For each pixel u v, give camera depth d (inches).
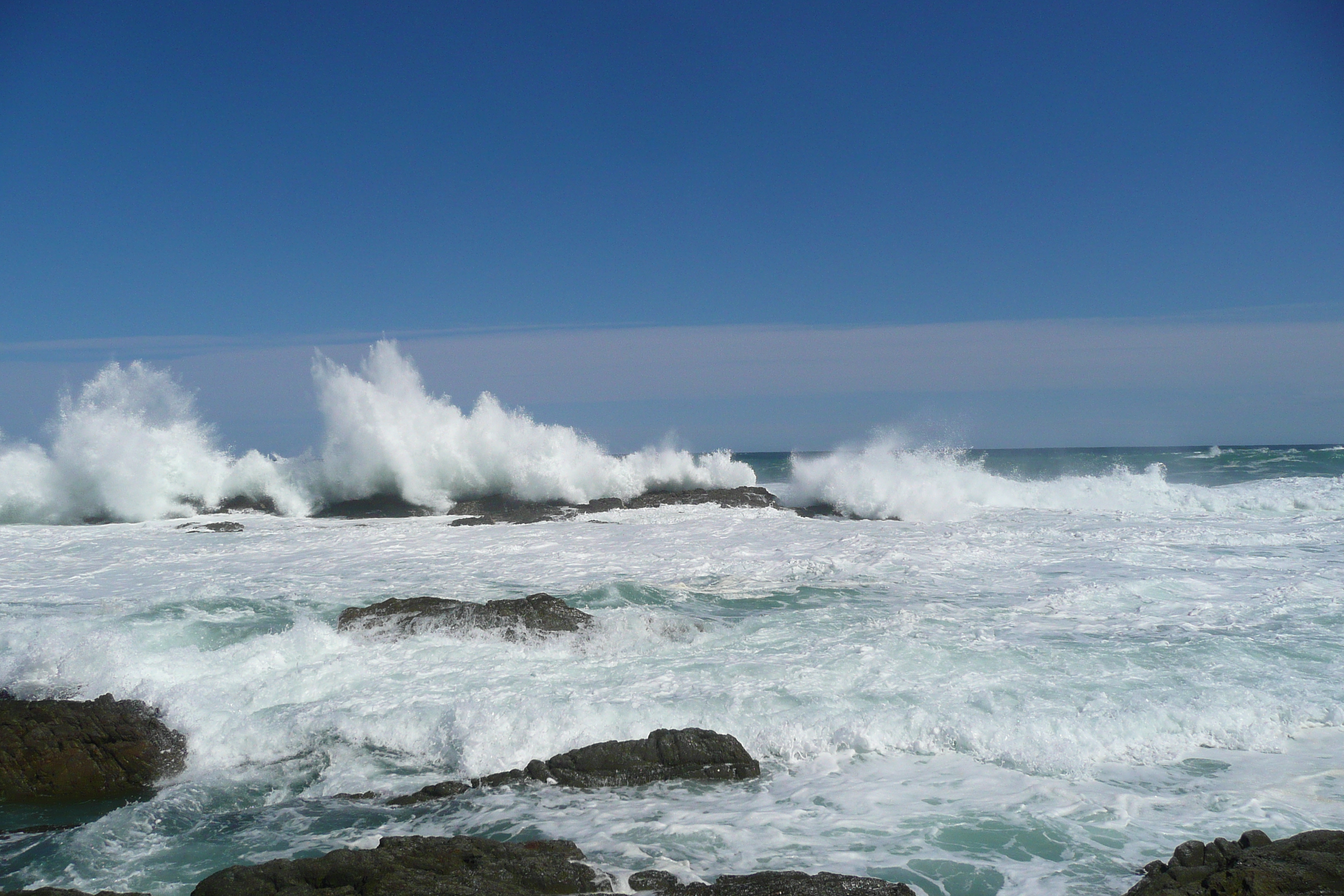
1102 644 338.0
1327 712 267.9
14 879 194.1
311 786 243.9
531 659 329.4
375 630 359.9
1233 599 416.2
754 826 209.6
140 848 208.4
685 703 274.4
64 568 544.1
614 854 195.8
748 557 556.4
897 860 191.3
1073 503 822.5
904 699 279.7
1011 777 235.5
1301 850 169.3
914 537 627.5
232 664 319.6
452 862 180.1
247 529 740.0
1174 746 249.9
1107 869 185.0
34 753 252.1
